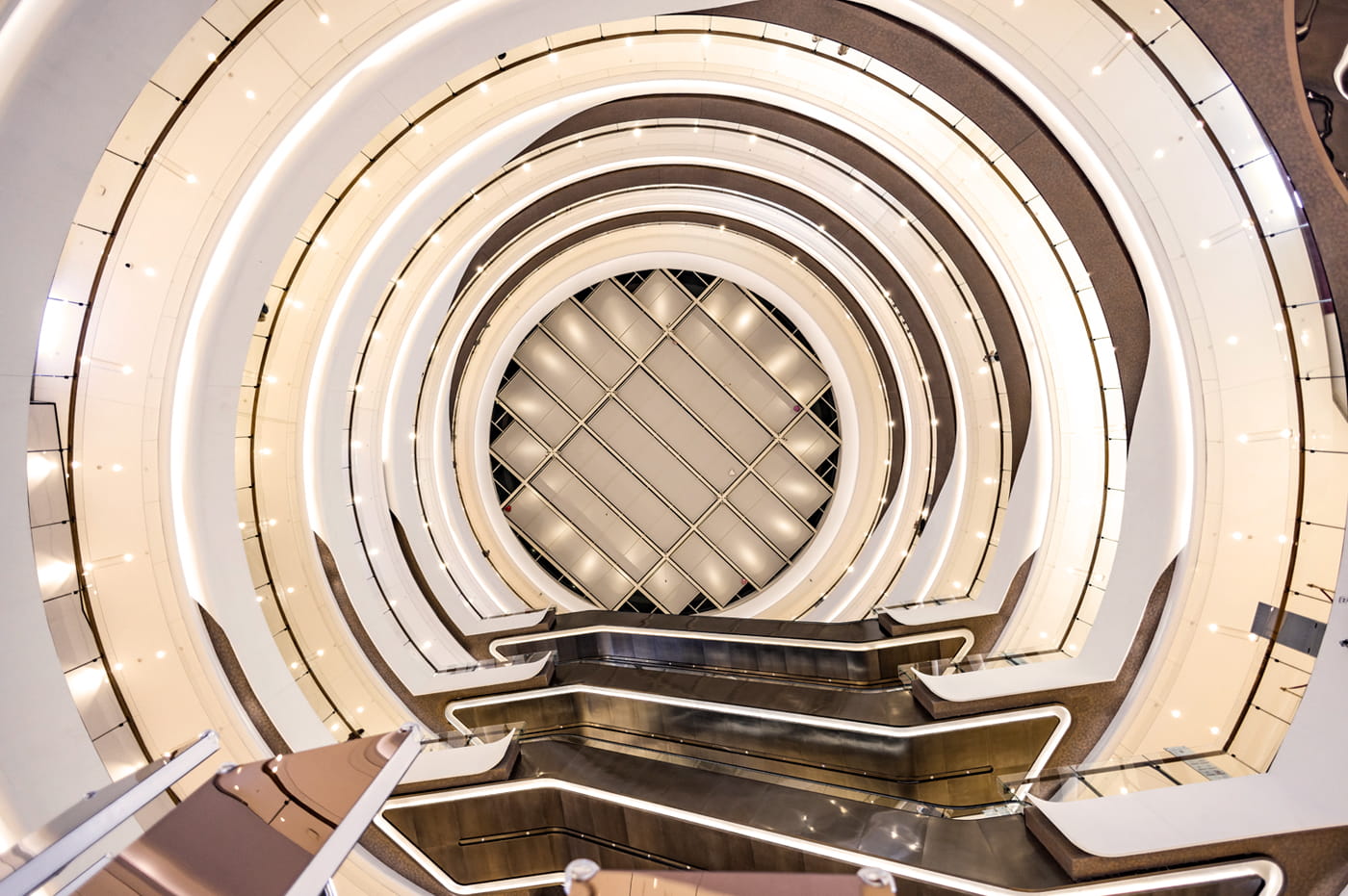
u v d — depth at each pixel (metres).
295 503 11.36
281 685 9.17
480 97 10.16
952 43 8.12
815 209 15.70
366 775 3.50
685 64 10.41
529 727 12.90
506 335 18.69
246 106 7.03
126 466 7.63
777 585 20.36
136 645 7.92
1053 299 10.91
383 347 13.49
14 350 5.14
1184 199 7.69
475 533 18.72
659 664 15.22
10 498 5.47
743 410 21.42
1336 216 6.30
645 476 21.69
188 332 7.68
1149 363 8.87
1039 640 12.02
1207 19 5.90
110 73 4.77
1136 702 9.45
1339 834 6.71
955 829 8.23
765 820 8.91
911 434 17.44
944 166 10.88
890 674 13.58
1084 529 11.38
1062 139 8.13
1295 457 7.65
